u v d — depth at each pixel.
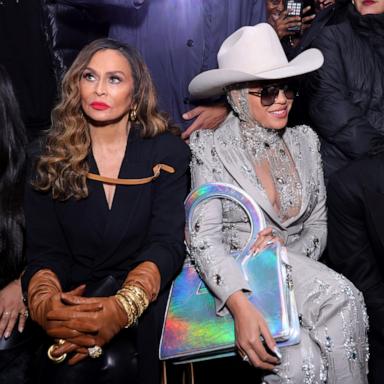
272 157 2.69
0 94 2.64
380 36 3.26
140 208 2.50
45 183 2.48
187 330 2.39
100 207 2.48
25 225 2.64
